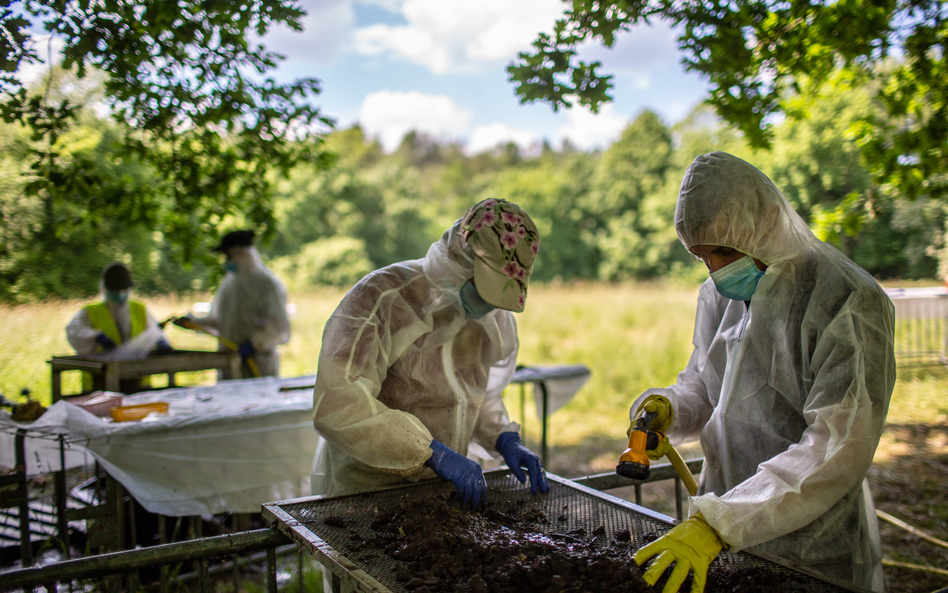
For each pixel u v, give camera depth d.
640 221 24.39
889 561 3.19
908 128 3.81
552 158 53.12
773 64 3.06
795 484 1.31
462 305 1.92
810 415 1.40
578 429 6.50
